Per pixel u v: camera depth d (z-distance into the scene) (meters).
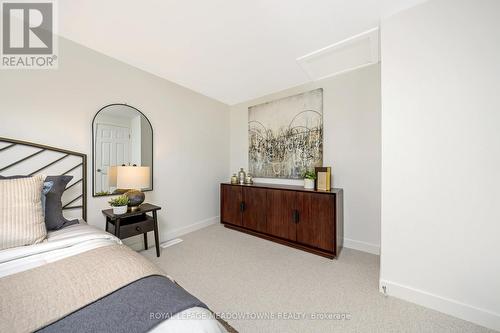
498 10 1.17
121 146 2.25
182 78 2.67
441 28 1.32
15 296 0.66
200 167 3.19
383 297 1.52
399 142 1.47
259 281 1.75
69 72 1.88
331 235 2.15
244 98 3.40
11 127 1.60
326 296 1.54
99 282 0.75
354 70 2.39
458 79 1.28
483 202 1.22
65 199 1.86
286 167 2.98
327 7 1.45
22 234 1.08
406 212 1.46
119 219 1.84
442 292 1.35
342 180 2.49
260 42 1.89
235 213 3.06
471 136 1.25
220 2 1.41
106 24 1.66
